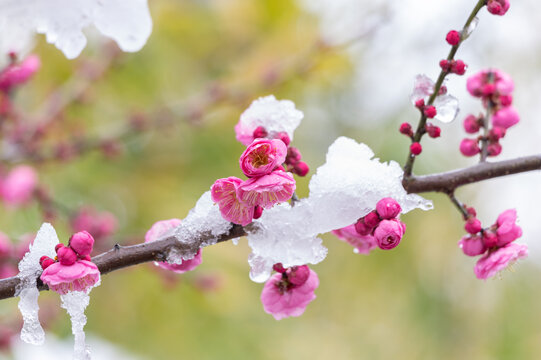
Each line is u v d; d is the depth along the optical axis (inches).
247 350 179.2
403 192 66.8
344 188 65.2
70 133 156.0
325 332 193.3
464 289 175.2
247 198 59.6
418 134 70.8
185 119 158.1
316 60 166.7
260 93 178.1
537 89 179.3
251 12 205.3
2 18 73.6
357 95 199.9
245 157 58.6
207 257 171.9
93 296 173.2
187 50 206.2
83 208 142.5
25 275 63.6
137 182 188.5
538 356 171.6
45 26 74.6
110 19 74.3
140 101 193.6
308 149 202.2
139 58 191.2
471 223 72.7
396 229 62.0
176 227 66.6
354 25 166.6
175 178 192.7
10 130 143.9
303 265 69.0
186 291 171.2
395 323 184.9
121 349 172.4
